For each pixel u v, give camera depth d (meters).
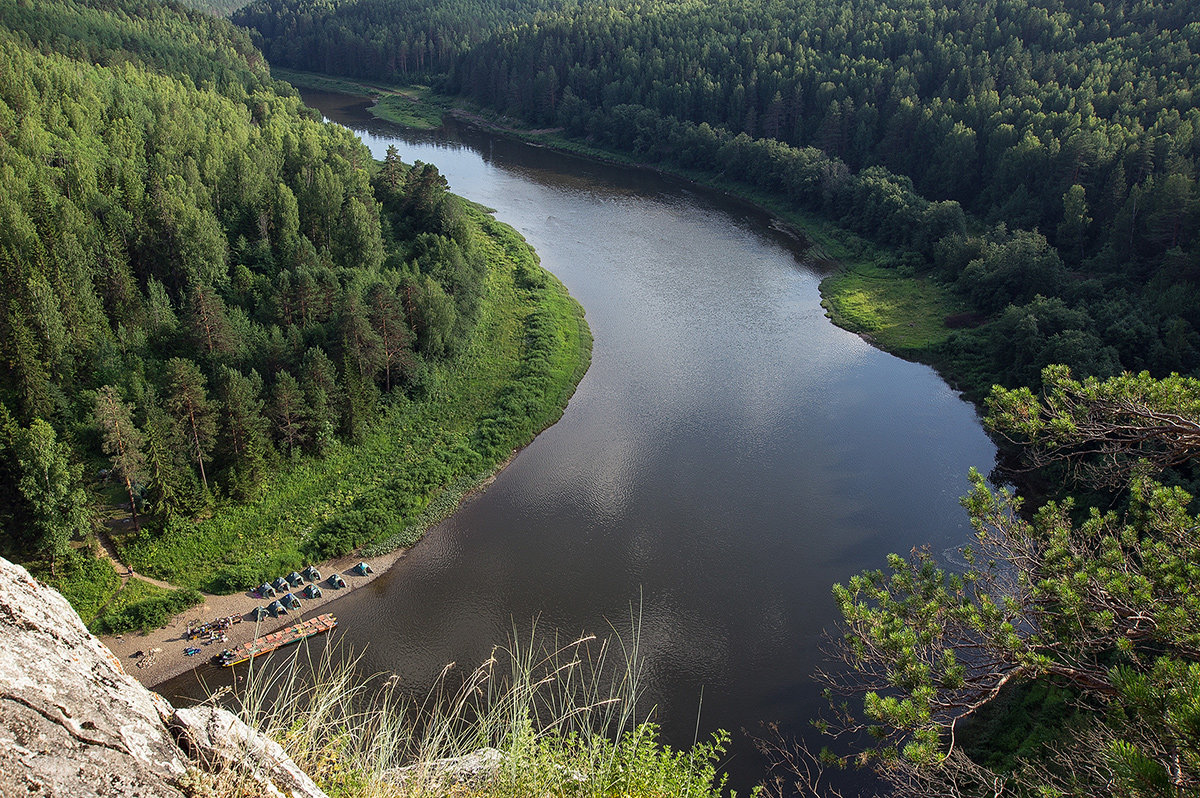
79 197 79.94
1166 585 17.17
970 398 80.19
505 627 51.81
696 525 61.84
